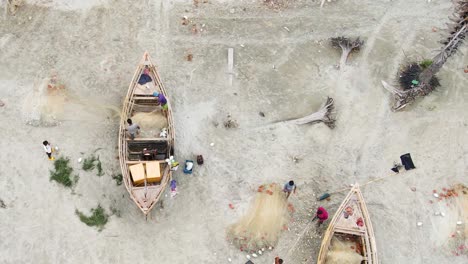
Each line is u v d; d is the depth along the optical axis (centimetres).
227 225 2041
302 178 2169
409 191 2170
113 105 2264
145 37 2475
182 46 2469
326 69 2478
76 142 2150
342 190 2153
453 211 2131
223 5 2628
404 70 2498
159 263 1947
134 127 2023
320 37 2580
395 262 2017
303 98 2383
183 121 2255
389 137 2305
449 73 2509
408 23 2677
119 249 1958
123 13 2536
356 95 2408
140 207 1931
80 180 2069
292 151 2230
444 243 2066
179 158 2159
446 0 2731
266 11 2639
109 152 2142
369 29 2633
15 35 2414
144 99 2170
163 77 2367
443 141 2314
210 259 1972
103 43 2434
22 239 1938
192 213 2055
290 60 2492
